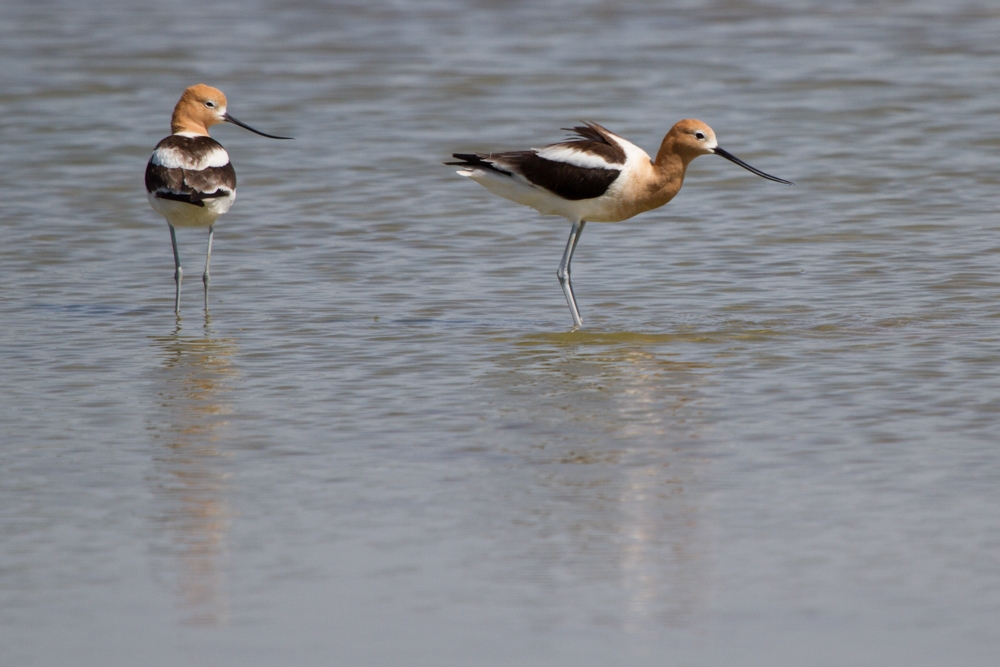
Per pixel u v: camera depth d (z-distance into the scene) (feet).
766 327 44.57
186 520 27.78
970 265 52.06
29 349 42.73
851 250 54.95
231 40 100.63
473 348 42.65
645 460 31.50
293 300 49.29
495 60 92.79
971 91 82.38
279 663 21.29
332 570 25.04
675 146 46.70
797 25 102.17
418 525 27.35
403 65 91.97
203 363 40.96
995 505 28.09
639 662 21.29
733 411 35.40
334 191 65.41
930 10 106.32
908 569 24.82
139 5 115.44
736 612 23.09
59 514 28.17
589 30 101.86
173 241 48.80
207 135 51.24
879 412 34.94
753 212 61.46
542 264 54.19
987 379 37.65
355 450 32.53
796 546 26.02
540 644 21.93
